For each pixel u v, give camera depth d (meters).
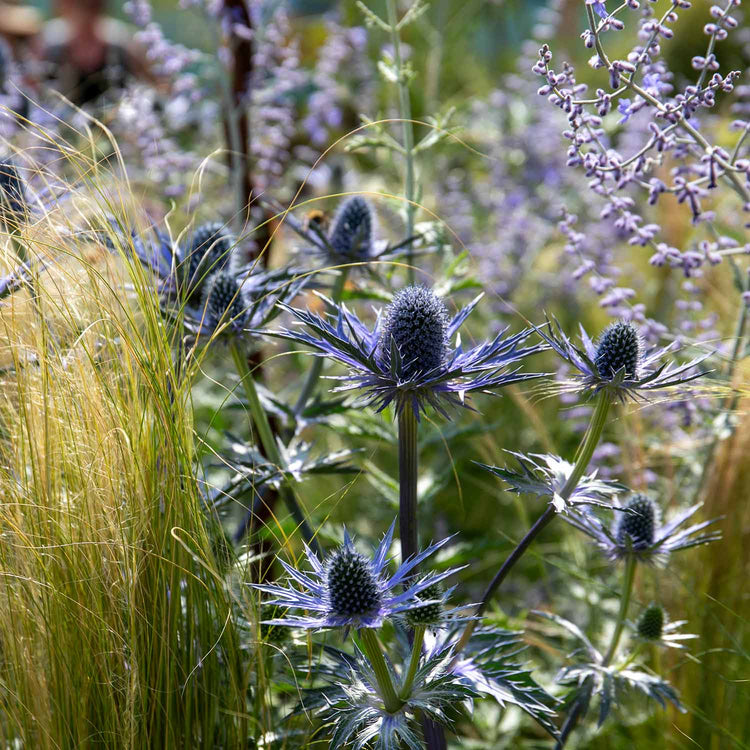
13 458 0.81
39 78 1.31
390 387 0.76
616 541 0.81
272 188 1.06
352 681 0.77
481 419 1.03
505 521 1.14
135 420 0.79
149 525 0.78
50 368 0.81
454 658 0.78
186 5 1.04
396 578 0.74
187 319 0.83
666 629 0.83
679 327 1.00
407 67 0.96
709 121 1.10
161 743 0.79
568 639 0.95
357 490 1.15
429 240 0.92
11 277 0.81
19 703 0.77
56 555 0.78
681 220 1.07
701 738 0.89
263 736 0.79
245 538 0.86
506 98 1.48
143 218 0.89
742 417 0.89
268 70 1.08
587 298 1.36
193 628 0.79
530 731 0.94
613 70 0.80
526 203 1.37
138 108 1.05
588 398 0.78
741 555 0.90
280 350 1.17
